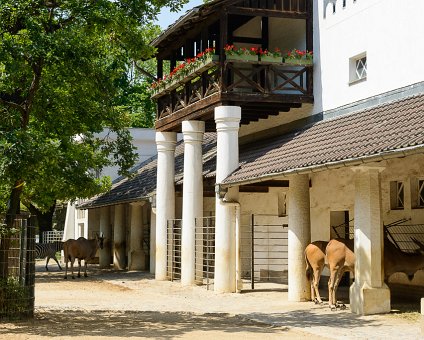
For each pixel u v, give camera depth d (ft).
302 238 58.65
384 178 58.65
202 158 83.41
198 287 73.72
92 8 46.14
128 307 56.90
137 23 48.60
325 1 65.67
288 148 60.80
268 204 78.59
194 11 65.16
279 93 68.23
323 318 47.50
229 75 74.54
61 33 44.88
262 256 79.00
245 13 66.03
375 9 58.54
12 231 45.62
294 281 58.75
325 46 65.41
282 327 43.60
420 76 53.16
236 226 67.15
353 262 51.29
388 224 58.18
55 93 51.03
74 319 48.11
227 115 65.67
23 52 43.83
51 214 151.12
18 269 47.47
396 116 49.78
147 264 110.22
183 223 76.13
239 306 56.80
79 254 91.56
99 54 49.08
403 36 55.11
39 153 42.52
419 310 49.49
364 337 38.99
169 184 83.97
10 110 49.75
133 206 105.19
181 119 76.69
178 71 73.72
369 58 59.21
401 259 50.80
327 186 66.80
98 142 61.57
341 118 60.59
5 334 40.27
